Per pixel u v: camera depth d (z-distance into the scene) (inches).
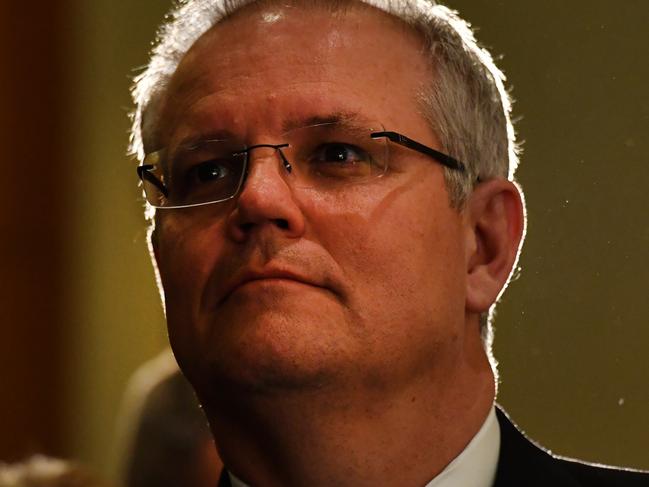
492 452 185.3
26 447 463.8
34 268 468.4
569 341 276.7
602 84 285.9
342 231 168.9
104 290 460.8
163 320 449.7
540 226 276.1
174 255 179.6
